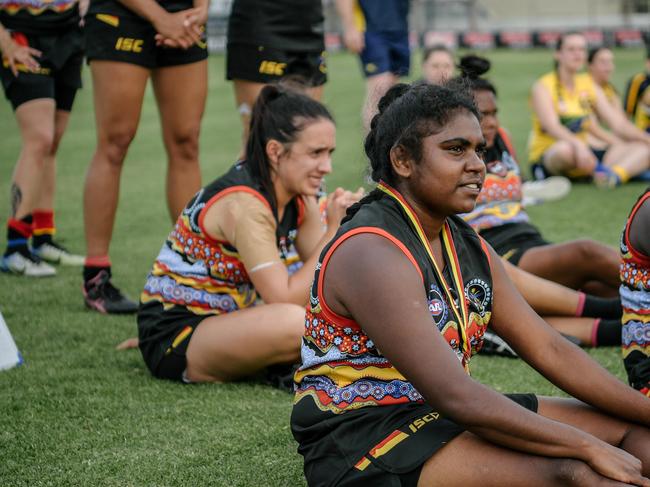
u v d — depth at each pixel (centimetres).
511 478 604
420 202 650
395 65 2380
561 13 9512
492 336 1121
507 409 598
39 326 1230
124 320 1266
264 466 799
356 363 650
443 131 627
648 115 2439
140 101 1281
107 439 859
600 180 2259
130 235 1816
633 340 781
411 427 632
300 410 668
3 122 3422
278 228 988
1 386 1001
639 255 767
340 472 631
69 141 3023
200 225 977
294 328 944
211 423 896
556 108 2325
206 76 1316
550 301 1147
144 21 1251
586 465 596
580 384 684
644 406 675
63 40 1500
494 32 6950
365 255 625
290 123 959
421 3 8256
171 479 774
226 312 1005
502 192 1278
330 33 7231
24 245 1502
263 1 1442
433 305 638
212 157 2752
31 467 799
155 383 1010
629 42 6681
